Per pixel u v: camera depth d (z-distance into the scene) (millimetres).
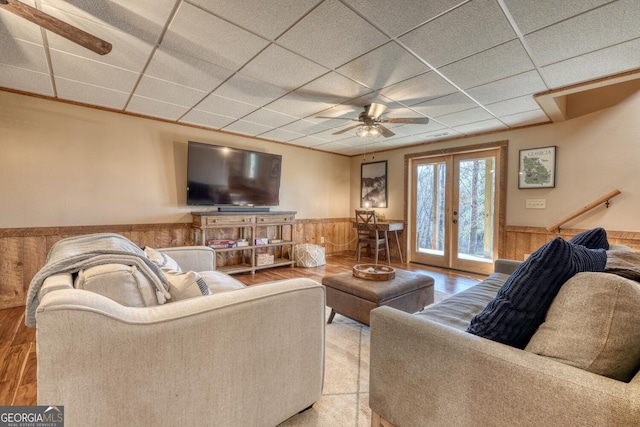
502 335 1026
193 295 1409
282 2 1688
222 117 3820
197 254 2646
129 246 1815
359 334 2480
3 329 2512
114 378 952
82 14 1794
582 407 741
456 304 1895
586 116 3555
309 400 1483
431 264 5188
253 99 3170
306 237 5750
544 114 3539
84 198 3420
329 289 2641
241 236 4766
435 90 2865
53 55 2289
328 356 2121
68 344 881
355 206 6414
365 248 6176
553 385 791
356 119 3762
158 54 2262
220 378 1162
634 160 3229
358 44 2100
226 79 2688
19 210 3061
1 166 2965
